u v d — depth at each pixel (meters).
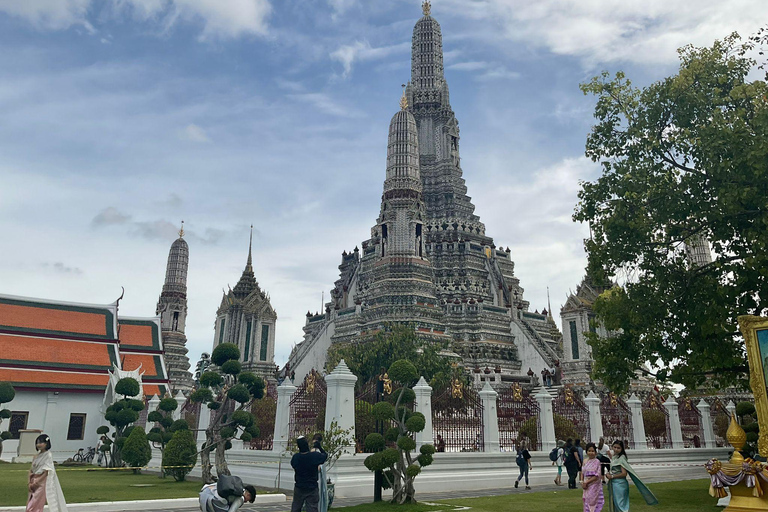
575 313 68.69
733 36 22.14
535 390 62.34
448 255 87.88
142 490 22.12
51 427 43.34
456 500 19.50
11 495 20.31
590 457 14.45
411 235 70.38
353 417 23.03
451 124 102.50
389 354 51.75
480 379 61.97
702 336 20.23
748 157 18.38
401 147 74.00
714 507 17.52
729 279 20.61
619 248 21.94
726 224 19.83
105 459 36.28
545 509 17.19
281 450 24.95
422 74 107.12
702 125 20.73
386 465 17.70
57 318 49.94
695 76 21.58
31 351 46.19
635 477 14.45
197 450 30.03
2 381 41.00
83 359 48.12
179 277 94.00
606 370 22.83
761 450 16.30
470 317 75.19
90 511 17.31
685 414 43.47
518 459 24.58
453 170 99.81
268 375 78.81
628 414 36.56
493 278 86.75
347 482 21.22
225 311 83.38
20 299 49.44
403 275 68.31
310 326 90.81
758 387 16.59
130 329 57.50
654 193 21.38
